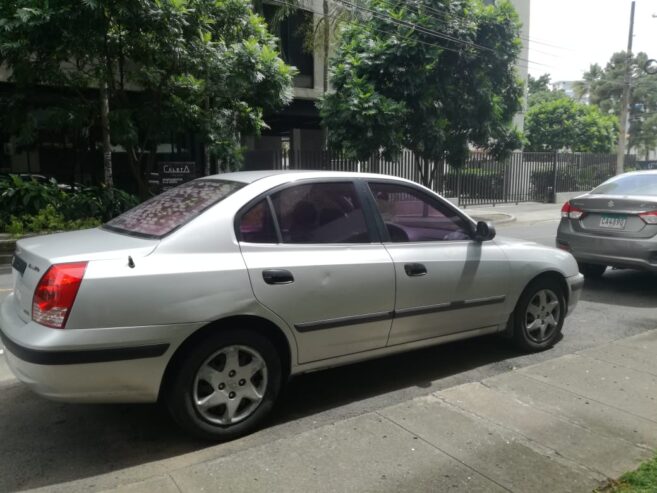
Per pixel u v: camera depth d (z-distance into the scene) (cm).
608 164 2706
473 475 302
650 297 737
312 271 367
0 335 349
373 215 414
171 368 332
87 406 406
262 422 373
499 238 501
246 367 352
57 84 1182
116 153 1736
